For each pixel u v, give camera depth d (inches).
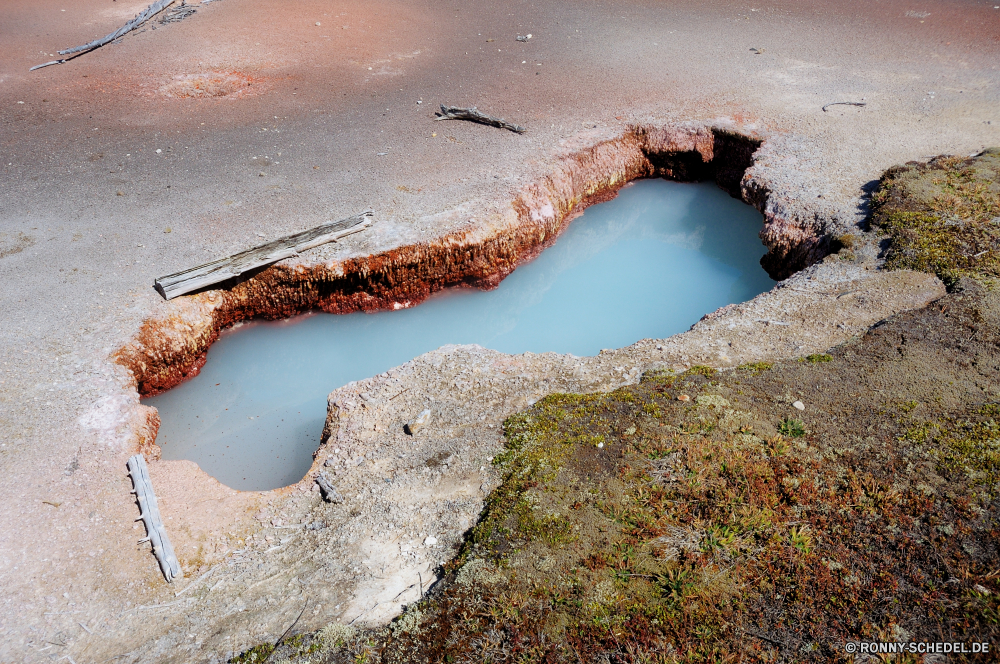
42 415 455.8
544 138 800.9
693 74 956.0
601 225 820.0
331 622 335.6
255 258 593.9
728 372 475.2
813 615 318.0
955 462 390.3
